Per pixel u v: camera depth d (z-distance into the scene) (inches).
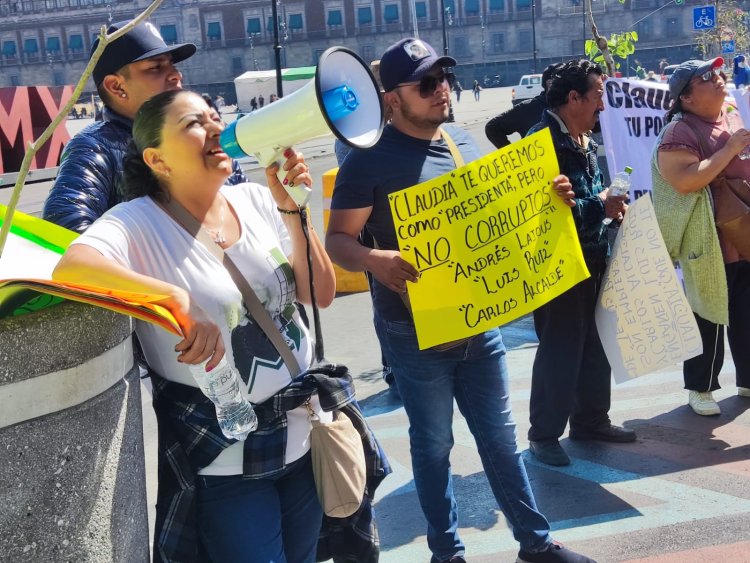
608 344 170.9
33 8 4050.2
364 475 95.9
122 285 78.4
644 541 143.6
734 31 1656.0
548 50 3769.7
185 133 87.2
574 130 164.4
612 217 165.8
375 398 226.5
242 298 90.7
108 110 115.3
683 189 183.5
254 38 3853.3
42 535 73.4
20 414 71.3
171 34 3922.2
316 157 1086.4
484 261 128.9
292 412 93.4
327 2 3841.0
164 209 90.0
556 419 172.1
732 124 193.8
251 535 90.0
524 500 131.2
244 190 98.3
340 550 102.4
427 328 125.6
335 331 296.0
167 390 90.4
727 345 252.1
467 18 3804.1
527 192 134.3
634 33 351.3
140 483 86.5
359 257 125.3
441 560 131.7
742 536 143.1
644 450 179.6
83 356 75.5
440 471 132.1
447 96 127.9
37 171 1035.9
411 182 127.6
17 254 84.4
